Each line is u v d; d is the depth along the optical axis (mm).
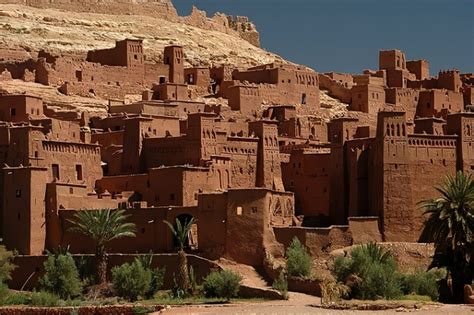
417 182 126812
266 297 109500
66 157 132625
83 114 149500
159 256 117562
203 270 117500
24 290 120938
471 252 109000
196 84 174500
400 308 98625
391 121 126250
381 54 194250
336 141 140000
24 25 188750
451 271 109938
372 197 127312
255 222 118562
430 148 128250
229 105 163125
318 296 109875
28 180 124625
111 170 140375
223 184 133625
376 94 178750
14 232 124938
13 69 163125
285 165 140500
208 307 102562
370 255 111938
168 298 111812
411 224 125125
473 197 110188
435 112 177500
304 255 114312
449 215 109875
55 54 172500
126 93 167500
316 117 165125
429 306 100125
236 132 143125
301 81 174000
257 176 139125
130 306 102938
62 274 114750
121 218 120375
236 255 118438
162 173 129875
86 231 118938
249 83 169250
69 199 126438
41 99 145125
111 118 148125
